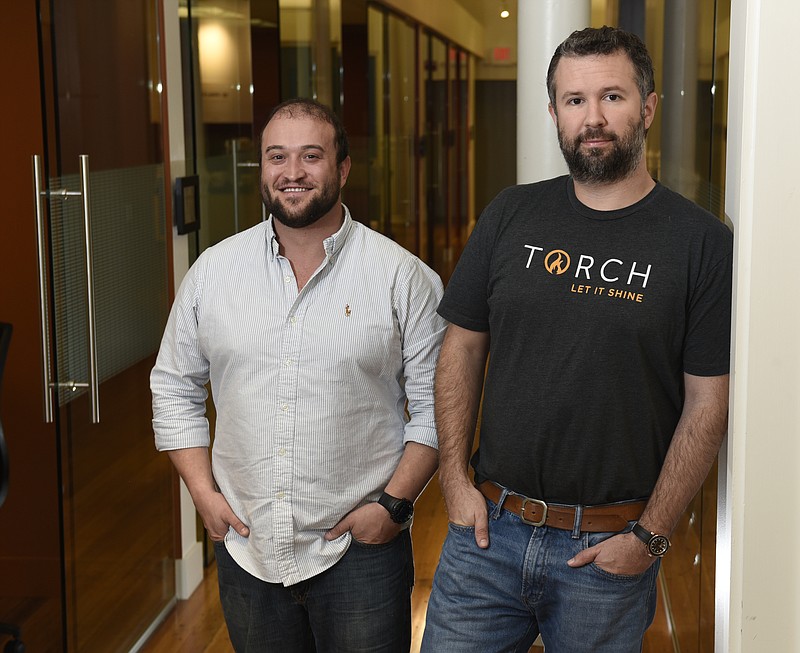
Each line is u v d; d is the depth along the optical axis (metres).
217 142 3.79
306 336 2.01
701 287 1.73
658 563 1.92
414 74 4.89
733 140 1.69
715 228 1.74
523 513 1.86
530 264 1.82
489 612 1.92
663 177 3.53
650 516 1.78
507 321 1.83
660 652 3.12
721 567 1.80
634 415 1.78
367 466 2.05
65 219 2.65
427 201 4.87
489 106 4.35
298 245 2.05
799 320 1.52
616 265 1.76
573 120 1.77
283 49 4.91
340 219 2.07
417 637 3.24
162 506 3.43
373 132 5.04
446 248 4.90
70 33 2.65
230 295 2.06
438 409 1.99
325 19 4.93
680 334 1.76
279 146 1.98
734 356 1.60
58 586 3.67
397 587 2.10
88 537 2.83
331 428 2.01
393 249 2.09
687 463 1.76
